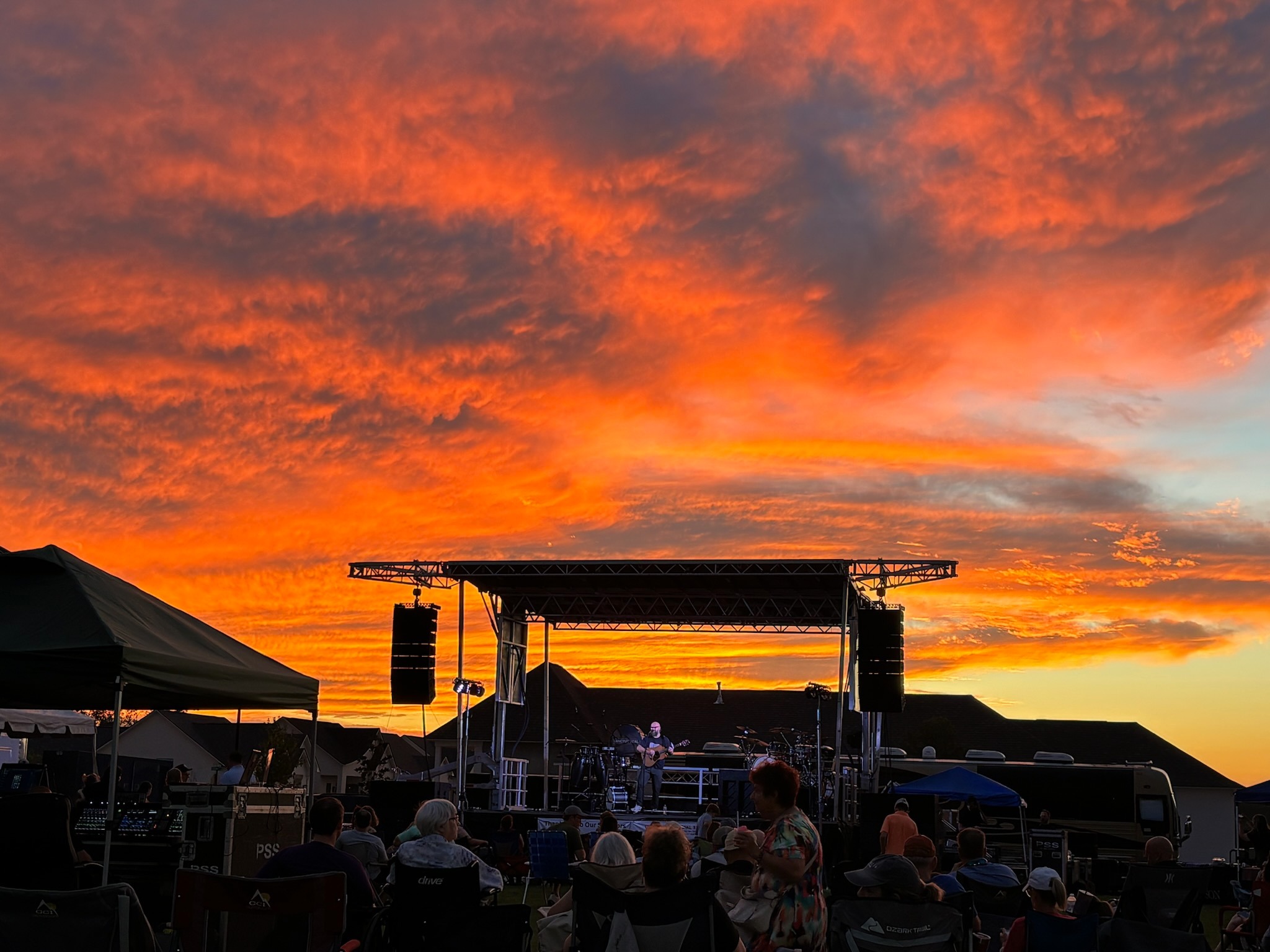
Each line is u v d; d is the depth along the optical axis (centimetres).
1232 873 1806
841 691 2283
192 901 591
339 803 744
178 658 941
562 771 2741
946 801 2616
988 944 771
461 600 2472
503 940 671
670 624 2739
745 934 597
